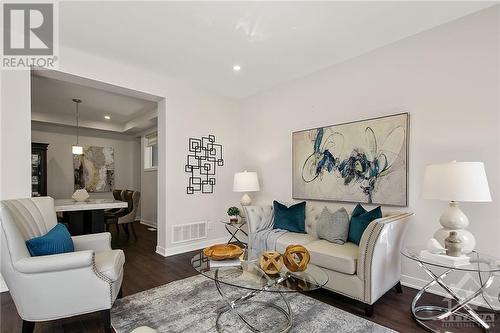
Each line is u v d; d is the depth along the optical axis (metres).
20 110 2.61
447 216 1.97
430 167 2.03
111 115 5.67
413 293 2.50
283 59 3.21
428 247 2.01
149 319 2.04
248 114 4.58
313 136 3.53
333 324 1.96
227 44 2.84
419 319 2.01
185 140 3.97
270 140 4.20
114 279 1.88
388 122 2.80
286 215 3.34
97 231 3.69
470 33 2.32
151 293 2.49
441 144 2.47
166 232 3.74
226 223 4.06
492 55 2.21
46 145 5.02
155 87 3.64
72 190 6.17
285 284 1.88
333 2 2.16
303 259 1.97
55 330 1.92
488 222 2.20
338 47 2.92
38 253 1.79
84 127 6.02
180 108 3.92
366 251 2.12
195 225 4.07
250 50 2.98
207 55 3.09
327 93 3.44
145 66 3.40
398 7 2.22
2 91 2.52
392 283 2.37
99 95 4.35
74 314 1.76
